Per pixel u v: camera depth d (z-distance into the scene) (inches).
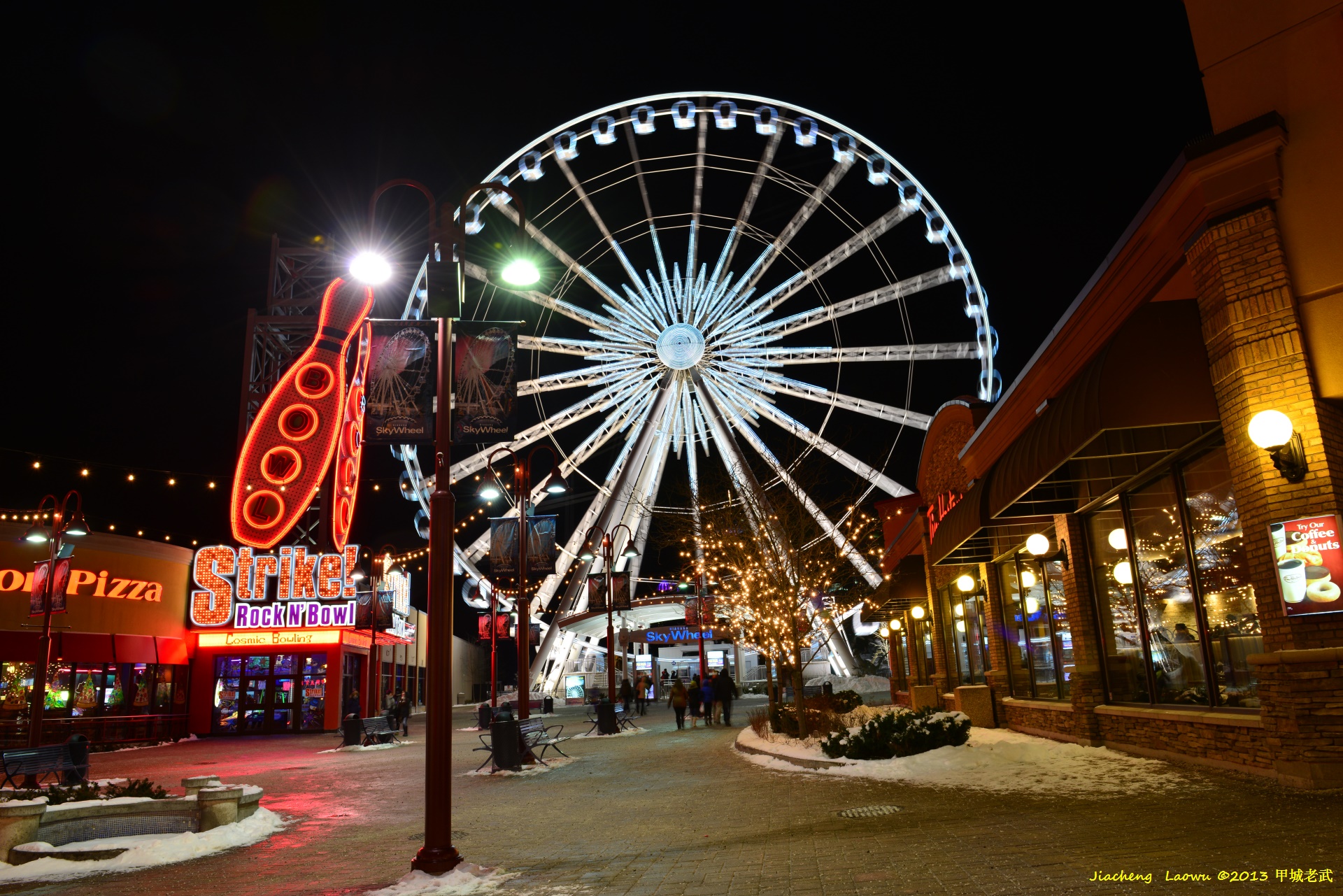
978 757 561.0
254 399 1814.7
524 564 907.4
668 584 1931.6
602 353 1806.1
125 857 426.0
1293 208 398.3
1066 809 390.9
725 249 1828.2
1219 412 418.0
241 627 1640.0
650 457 1817.2
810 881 303.6
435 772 366.0
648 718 1599.4
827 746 657.6
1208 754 457.4
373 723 1190.3
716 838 402.0
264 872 396.2
